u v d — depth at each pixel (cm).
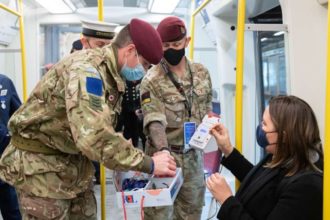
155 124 193
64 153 157
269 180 128
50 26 521
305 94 184
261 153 338
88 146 123
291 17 186
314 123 124
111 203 367
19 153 153
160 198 138
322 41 177
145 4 495
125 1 487
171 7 468
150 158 139
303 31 183
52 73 145
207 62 373
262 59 343
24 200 154
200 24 378
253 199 130
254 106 346
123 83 151
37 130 150
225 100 359
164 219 205
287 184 119
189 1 459
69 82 130
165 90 201
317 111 179
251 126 347
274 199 125
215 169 202
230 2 295
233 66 357
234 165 169
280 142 126
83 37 236
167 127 205
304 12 182
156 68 205
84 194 180
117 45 147
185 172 208
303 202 113
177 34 194
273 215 116
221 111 357
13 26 432
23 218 156
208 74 221
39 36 509
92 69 133
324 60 176
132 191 140
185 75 209
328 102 93
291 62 188
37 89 148
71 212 178
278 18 323
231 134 352
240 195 142
